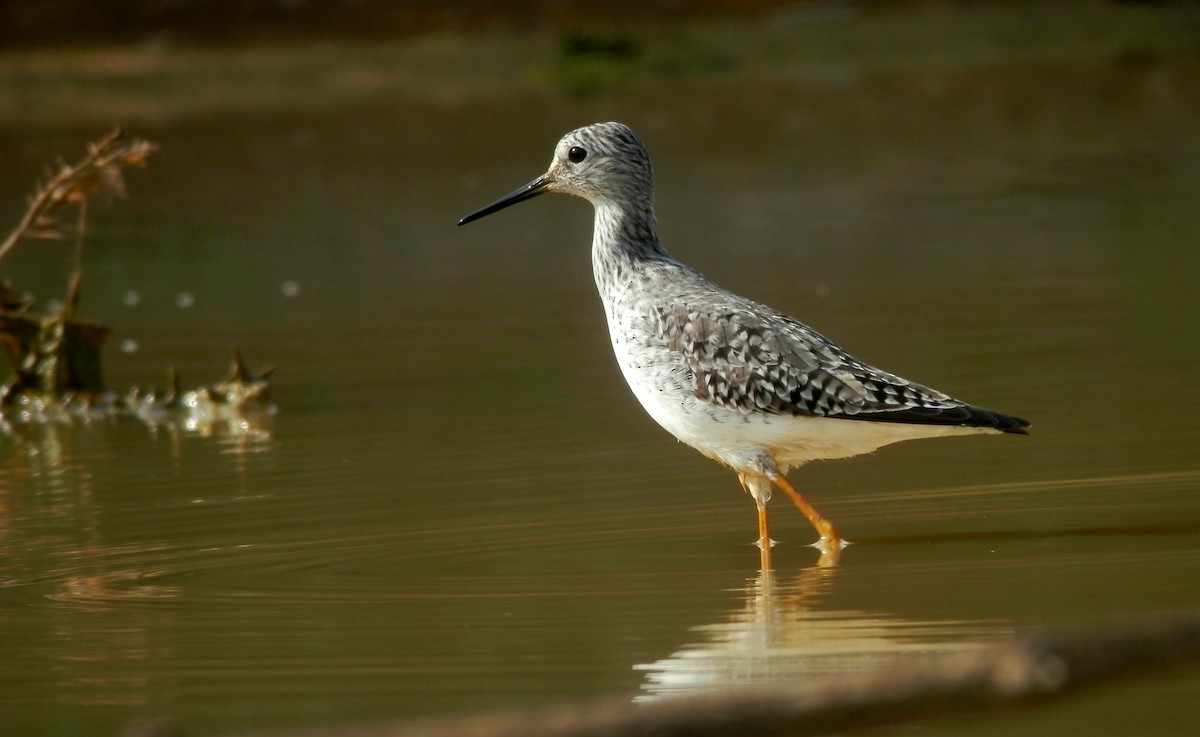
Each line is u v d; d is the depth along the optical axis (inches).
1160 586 353.7
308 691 312.3
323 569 397.4
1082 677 203.9
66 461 537.0
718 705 207.9
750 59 1421.0
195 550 418.6
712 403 422.6
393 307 759.1
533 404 582.2
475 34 1461.6
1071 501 429.7
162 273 844.6
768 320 422.6
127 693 314.7
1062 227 854.5
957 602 352.2
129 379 660.1
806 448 418.3
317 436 554.6
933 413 397.7
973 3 1587.1
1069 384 561.9
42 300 792.3
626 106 1258.6
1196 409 517.3
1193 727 279.1
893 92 1286.9
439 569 394.9
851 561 390.6
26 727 299.7
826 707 207.2
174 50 1392.7
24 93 1277.1
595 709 208.8
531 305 748.6
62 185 633.6
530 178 1021.8
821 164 1058.7
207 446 550.3
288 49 1409.9
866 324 677.3
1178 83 1272.1
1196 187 933.8
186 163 1096.8
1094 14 1547.7
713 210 946.1
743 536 420.5
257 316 754.8
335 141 1148.5
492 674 318.0
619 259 469.4
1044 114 1192.8
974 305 699.4
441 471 496.1
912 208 923.4
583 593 372.2
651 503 453.4
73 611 369.1
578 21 1508.4
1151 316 660.1
